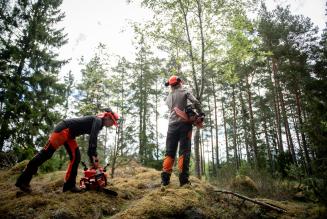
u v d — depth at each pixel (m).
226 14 9.05
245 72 27.42
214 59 9.25
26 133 14.75
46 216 3.71
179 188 4.80
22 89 16.80
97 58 10.09
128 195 4.88
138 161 11.77
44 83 20.75
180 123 5.32
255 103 34.88
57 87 21.53
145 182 5.91
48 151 4.54
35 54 20.80
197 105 5.21
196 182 5.77
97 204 4.23
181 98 5.44
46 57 21.20
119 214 3.85
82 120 4.77
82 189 4.68
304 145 16.81
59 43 22.12
